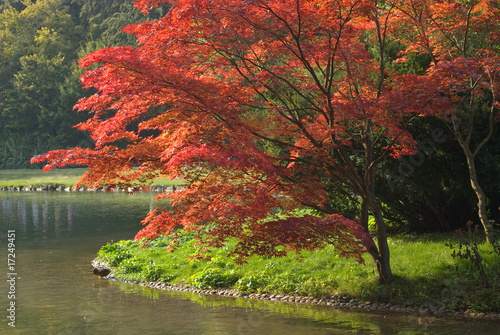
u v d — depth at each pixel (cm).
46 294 1240
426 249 1286
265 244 990
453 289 1073
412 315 1019
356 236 1005
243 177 984
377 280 1146
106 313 1076
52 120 7362
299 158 1063
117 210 3016
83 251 1798
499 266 1096
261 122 1078
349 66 1136
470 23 1208
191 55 952
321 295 1168
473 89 1096
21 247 1880
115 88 855
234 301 1175
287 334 922
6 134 7556
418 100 902
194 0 837
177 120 970
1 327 979
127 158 938
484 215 1216
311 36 995
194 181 995
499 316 979
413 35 1247
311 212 1734
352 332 927
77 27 8869
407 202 1550
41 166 7019
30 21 8756
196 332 943
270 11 909
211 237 979
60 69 7756
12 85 7856
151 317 1043
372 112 973
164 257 1564
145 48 911
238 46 937
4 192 4619
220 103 911
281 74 1034
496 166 1335
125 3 8650
